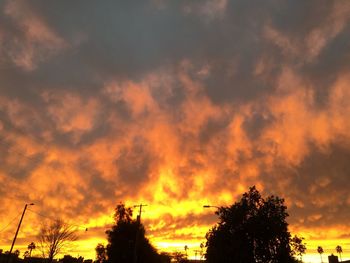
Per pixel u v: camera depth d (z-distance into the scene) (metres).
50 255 63.97
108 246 71.69
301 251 39.94
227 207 41.78
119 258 69.69
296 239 40.25
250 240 39.62
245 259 38.69
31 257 88.56
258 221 39.53
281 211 40.72
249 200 41.50
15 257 84.88
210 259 41.84
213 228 42.53
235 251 39.09
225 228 41.09
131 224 72.94
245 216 40.72
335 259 80.25
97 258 72.69
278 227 39.25
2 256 81.88
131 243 70.50
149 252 74.81
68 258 111.50
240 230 40.09
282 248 39.16
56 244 64.69
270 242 39.50
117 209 74.50
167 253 94.56
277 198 41.28
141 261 71.75
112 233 72.38
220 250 40.09
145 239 74.44
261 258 38.91
